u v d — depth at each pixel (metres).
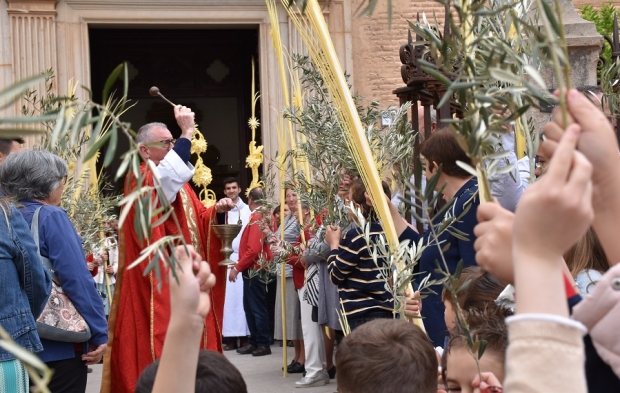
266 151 11.48
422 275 3.65
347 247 5.22
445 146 3.39
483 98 1.18
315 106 4.82
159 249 1.27
